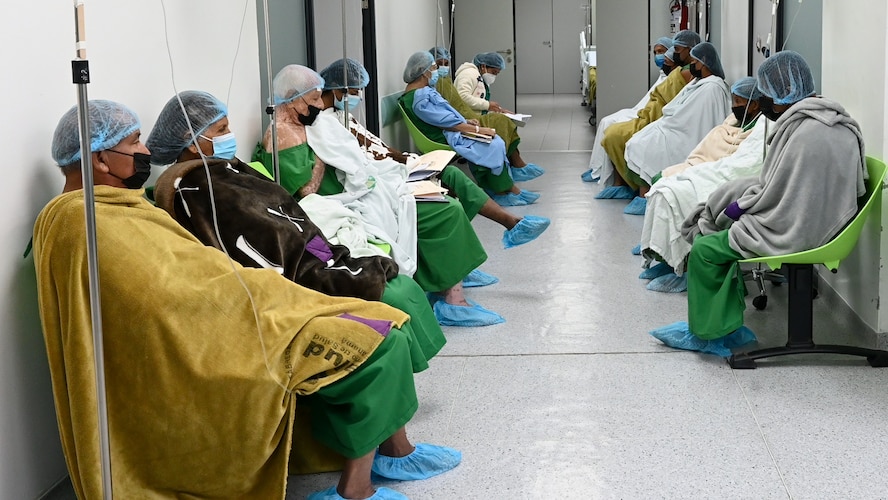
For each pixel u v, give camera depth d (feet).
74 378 6.18
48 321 6.26
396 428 7.16
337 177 11.32
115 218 6.49
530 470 8.00
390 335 7.13
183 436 6.44
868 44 10.45
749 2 19.36
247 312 6.66
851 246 9.62
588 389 9.80
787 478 7.68
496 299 13.44
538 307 12.98
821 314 12.04
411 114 20.39
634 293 13.50
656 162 18.71
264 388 6.38
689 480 7.70
